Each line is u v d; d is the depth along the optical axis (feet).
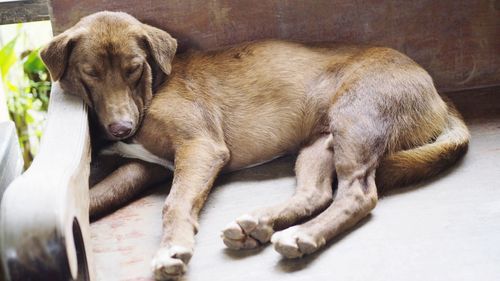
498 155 5.20
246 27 5.61
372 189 4.75
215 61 5.29
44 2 5.74
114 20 5.07
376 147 4.88
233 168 5.28
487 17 5.77
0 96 5.97
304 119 5.24
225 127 5.19
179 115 5.08
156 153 5.16
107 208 5.01
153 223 4.88
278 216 4.65
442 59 5.84
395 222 4.66
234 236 4.51
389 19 5.69
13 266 3.69
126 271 4.47
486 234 4.50
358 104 4.97
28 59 6.74
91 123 5.17
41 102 6.86
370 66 5.11
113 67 4.96
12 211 3.74
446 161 5.03
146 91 5.11
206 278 4.36
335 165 4.84
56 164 4.16
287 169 5.30
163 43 5.15
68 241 3.77
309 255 4.47
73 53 4.98
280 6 5.58
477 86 5.95
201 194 4.84
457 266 4.29
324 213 4.61
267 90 5.22
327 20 5.65
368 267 4.33
